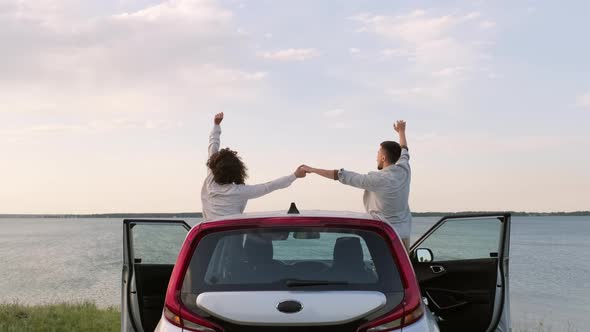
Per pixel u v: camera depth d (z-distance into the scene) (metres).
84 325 13.73
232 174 5.85
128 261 5.42
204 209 6.04
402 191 6.07
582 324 36.44
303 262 3.97
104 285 67.56
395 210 6.10
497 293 5.58
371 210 6.21
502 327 5.52
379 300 3.75
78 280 75.44
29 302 47.94
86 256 136.25
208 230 4.02
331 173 5.92
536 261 114.56
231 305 3.72
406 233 6.18
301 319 3.67
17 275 86.00
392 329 3.72
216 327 3.71
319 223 4.00
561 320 38.69
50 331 12.80
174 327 3.77
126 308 5.30
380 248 3.96
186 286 3.87
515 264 106.69
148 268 5.83
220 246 4.06
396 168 6.05
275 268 3.91
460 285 6.06
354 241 4.01
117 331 13.29
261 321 3.68
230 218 4.12
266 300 3.72
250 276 3.88
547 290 63.31
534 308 46.59
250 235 4.00
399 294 3.82
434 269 6.04
